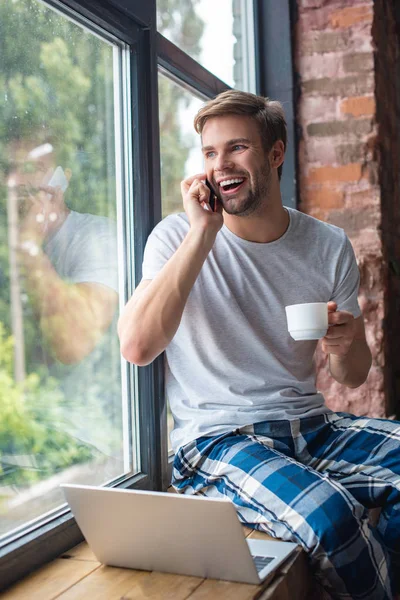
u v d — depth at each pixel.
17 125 1.44
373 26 2.64
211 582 1.28
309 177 2.72
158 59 2.00
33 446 1.46
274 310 1.84
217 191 1.78
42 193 1.51
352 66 2.66
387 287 2.71
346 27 2.66
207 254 1.68
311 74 2.71
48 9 1.54
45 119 1.53
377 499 1.60
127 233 1.84
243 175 1.75
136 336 1.60
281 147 1.88
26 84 1.47
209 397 1.75
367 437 1.72
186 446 1.68
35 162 1.49
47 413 1.51
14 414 1.41
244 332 1.78
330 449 1.74
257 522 1.49
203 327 1.76
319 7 2.70
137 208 1.84
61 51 1.59
